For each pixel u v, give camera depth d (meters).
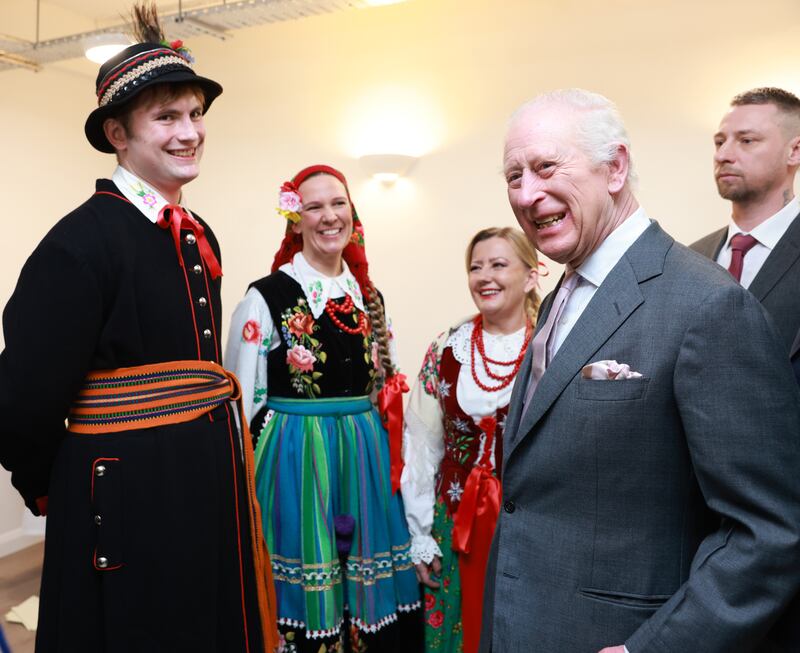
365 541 2.00
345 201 2.13
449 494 2.07
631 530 1.04
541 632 1.10
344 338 2.08
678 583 1.03
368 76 4.17
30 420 1.32
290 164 4.40
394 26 4.09
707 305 0.98
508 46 3.82
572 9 3.66
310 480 1.96
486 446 2.00
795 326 1.76
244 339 1.99
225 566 1.52
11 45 3.58
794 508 0.94
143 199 1.48
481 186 3.92
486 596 1.29
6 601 3.34
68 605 1.35
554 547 1.10
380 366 2.24
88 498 1.37
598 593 1.05
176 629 1.40
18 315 1.33
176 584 1.40
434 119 4.03
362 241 2.27
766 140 1.91
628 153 1.12
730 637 0.92
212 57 4.59
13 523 4.03
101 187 1.48
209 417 1.50
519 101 3.81
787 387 0.96
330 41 4.26
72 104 4.39
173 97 1.43
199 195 4.69
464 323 2.18
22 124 4.05
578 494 1.08
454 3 3.94
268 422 2.03
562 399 1.09
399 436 2.15
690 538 1.04
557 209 1.09
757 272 1.95
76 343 1.33
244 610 1.56
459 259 4.00
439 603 2.07
